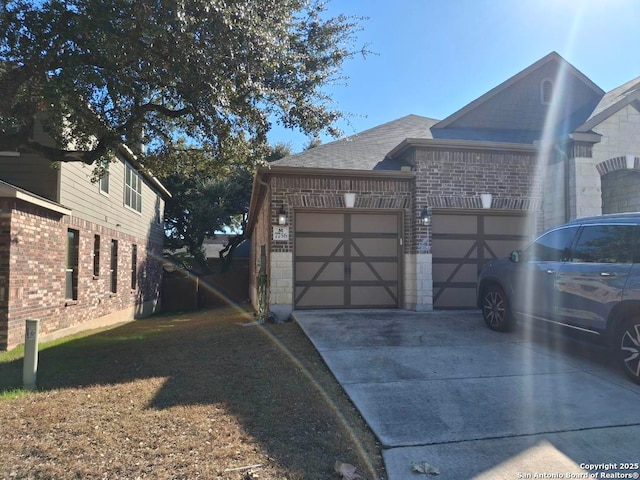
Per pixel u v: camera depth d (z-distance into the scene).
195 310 23.50
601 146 10.28
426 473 3.56
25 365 5.90
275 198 9.95
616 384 5.37
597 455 3.82
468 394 5.11
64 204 11.38
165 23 5.75
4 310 9.14
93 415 4.72
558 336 6.98
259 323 9.55
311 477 3.48
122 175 16.41
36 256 10.24
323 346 7.03
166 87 7.59
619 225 5.70
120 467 3.61
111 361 7.30
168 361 6.95
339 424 4.40
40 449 3.93
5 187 9.05
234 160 9.62
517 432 4.23
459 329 8.11
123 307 16.61
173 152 10.41
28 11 6.22
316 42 8.71
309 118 8.41
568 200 10.21
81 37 6.11
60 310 11.36
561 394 5.10
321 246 10.38
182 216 28.41
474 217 10.87
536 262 6.93
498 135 12.00
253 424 4.39
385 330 8.05
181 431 4.26
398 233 10.67
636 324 5.28
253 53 6.66
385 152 11.99
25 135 7.98
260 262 13.15
